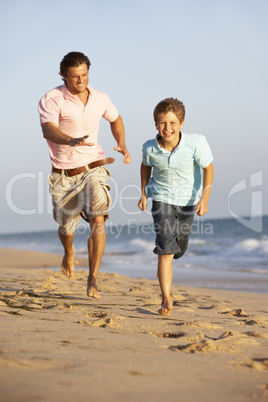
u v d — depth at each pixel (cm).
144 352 318
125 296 742
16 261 2366
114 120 651
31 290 738
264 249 3142
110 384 229
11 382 219
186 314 598
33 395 202
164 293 564
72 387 219
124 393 218
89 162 628
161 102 550
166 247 553
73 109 604
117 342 352
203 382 250
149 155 571
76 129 612
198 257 2822
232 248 3381
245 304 812
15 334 353
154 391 226
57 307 566
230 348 363
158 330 445
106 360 279
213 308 686
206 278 1577
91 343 338
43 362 260
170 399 215
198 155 562
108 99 637
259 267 2045
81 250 3148
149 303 665
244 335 432
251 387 245
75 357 280
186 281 1506
